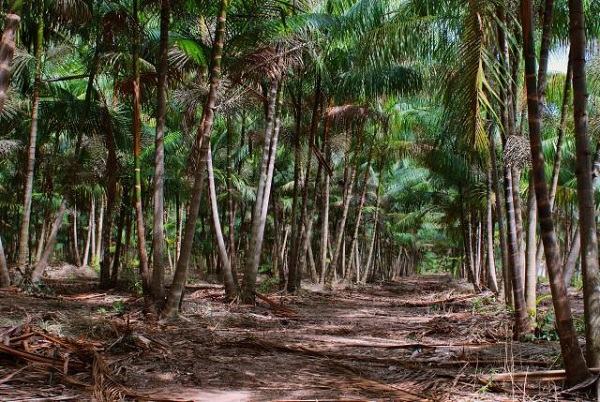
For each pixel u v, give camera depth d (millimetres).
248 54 10062
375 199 27688
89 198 17547
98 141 12672
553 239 4547
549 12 7008
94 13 10938
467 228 22094
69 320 6820
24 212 11469
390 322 9984
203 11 9773
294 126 16172
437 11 9789
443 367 5531
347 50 13945
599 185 16797
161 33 8758
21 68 10797
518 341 7289
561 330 4480
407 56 10438
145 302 8727
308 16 11281
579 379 4398
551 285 4531
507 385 4633
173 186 18297
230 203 14445
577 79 4469
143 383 4633
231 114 11758
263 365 5488
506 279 10859
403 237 32844
